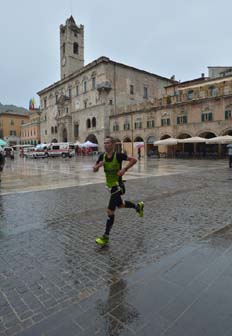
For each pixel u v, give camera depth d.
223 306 2.56
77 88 55.59
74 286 3.05
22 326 2.37
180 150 38.34
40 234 4.92
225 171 16.78
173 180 12.58
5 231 5.11
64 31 60.16
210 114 33.03
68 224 5.54
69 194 9.09
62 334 2.25
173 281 3.08
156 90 58.41
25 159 39.44
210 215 6.05
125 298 2.76
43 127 71.44
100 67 48.22
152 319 2.41
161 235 4.74
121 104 50.34
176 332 2.22
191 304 2.61
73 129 56.75
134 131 43.53
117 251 4.06
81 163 27.17
